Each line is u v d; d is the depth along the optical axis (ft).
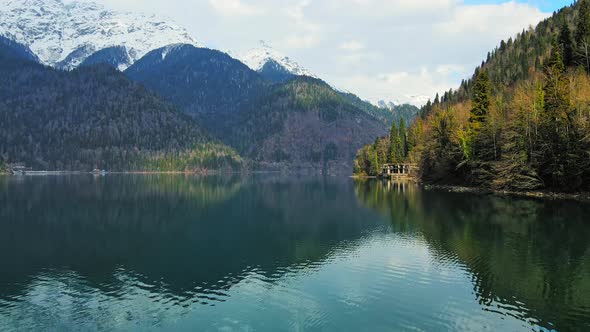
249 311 101.04
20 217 242.99
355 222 218.18
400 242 163.63
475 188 344.90
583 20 419.74
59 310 103.50
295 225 215.72
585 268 124.57
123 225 220.43
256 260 146.10
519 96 326.44
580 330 87.04
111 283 123.54
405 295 107.34
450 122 398.01
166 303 107.24
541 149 283.18
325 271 129.90
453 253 143.95
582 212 214.69
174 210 278.67
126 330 92.58
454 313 96.12
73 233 197.98
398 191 374.63
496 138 325.62
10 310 103.65
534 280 115.34
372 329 89.92
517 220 198.08
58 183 543.80
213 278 126.62
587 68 379.14
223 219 240.12
